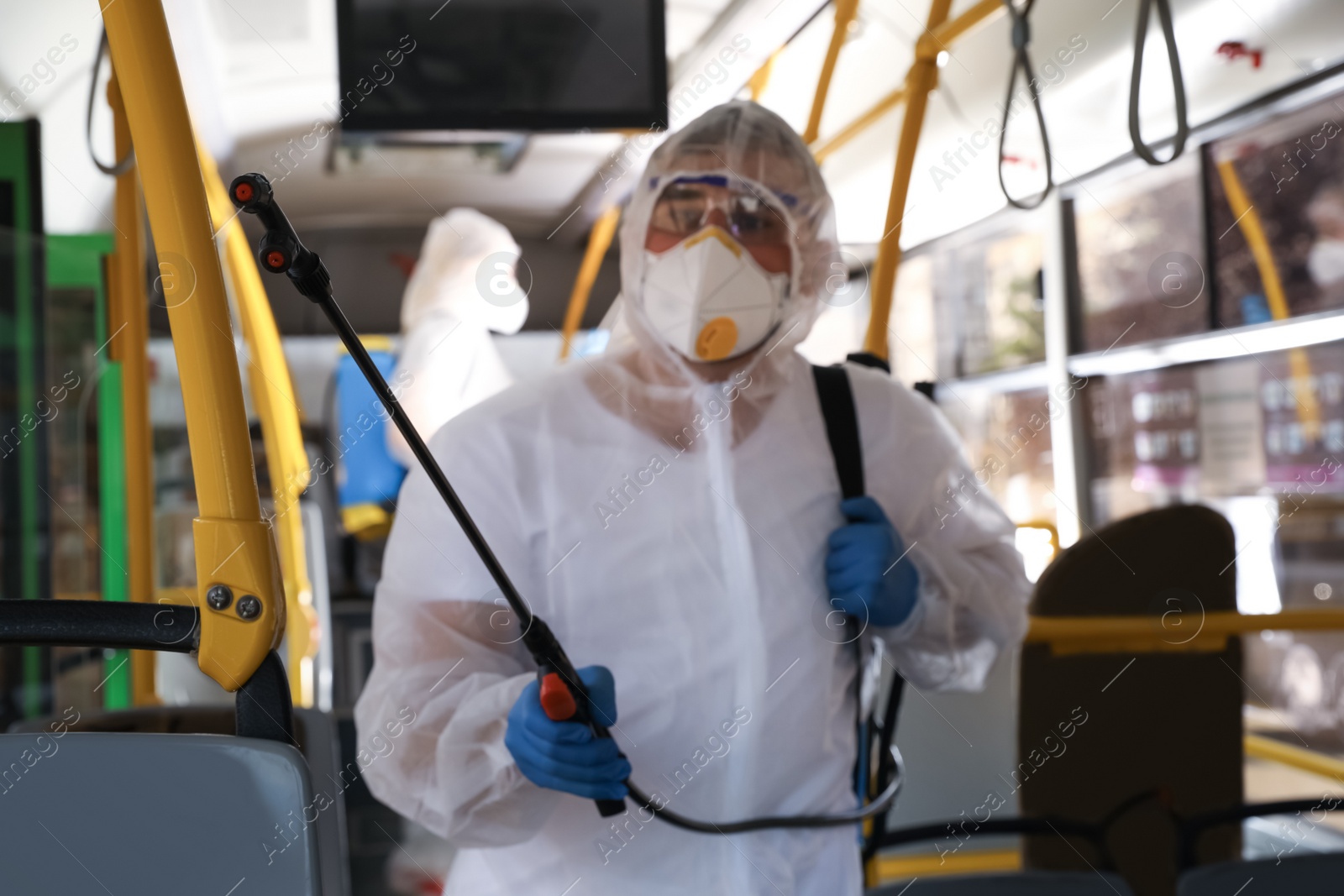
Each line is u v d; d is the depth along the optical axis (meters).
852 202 1.90
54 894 0.58
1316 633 2.27
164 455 2.37
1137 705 1.79
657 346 1.20
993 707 1.74
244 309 2.33
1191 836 1.79
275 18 1.89
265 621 0.62
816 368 1.28
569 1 1.55
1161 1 1.46
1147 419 2.64
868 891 1.21
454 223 2.13
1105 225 2.52
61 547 2.17
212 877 0.58
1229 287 2.39
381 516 2.43
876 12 1.81
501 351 2.14
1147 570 1.84
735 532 1.12
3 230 2.06
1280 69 2.15
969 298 2.67
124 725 1.21
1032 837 1.72
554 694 0.93
